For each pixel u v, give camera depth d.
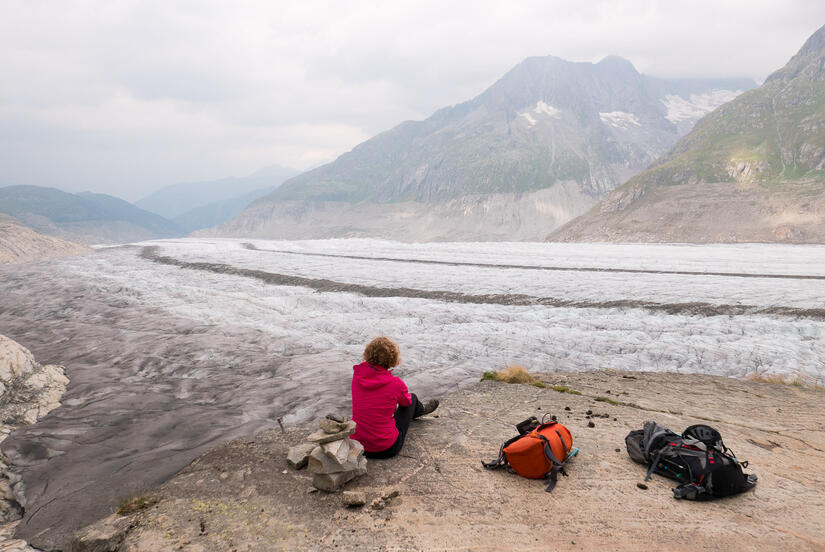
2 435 6.28
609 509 3.85
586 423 6.13
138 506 4.18
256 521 3.76
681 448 4.31
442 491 4.21
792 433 6.11
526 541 3.40
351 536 3.51
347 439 4.46
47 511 4.34
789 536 3.41
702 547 3.28
